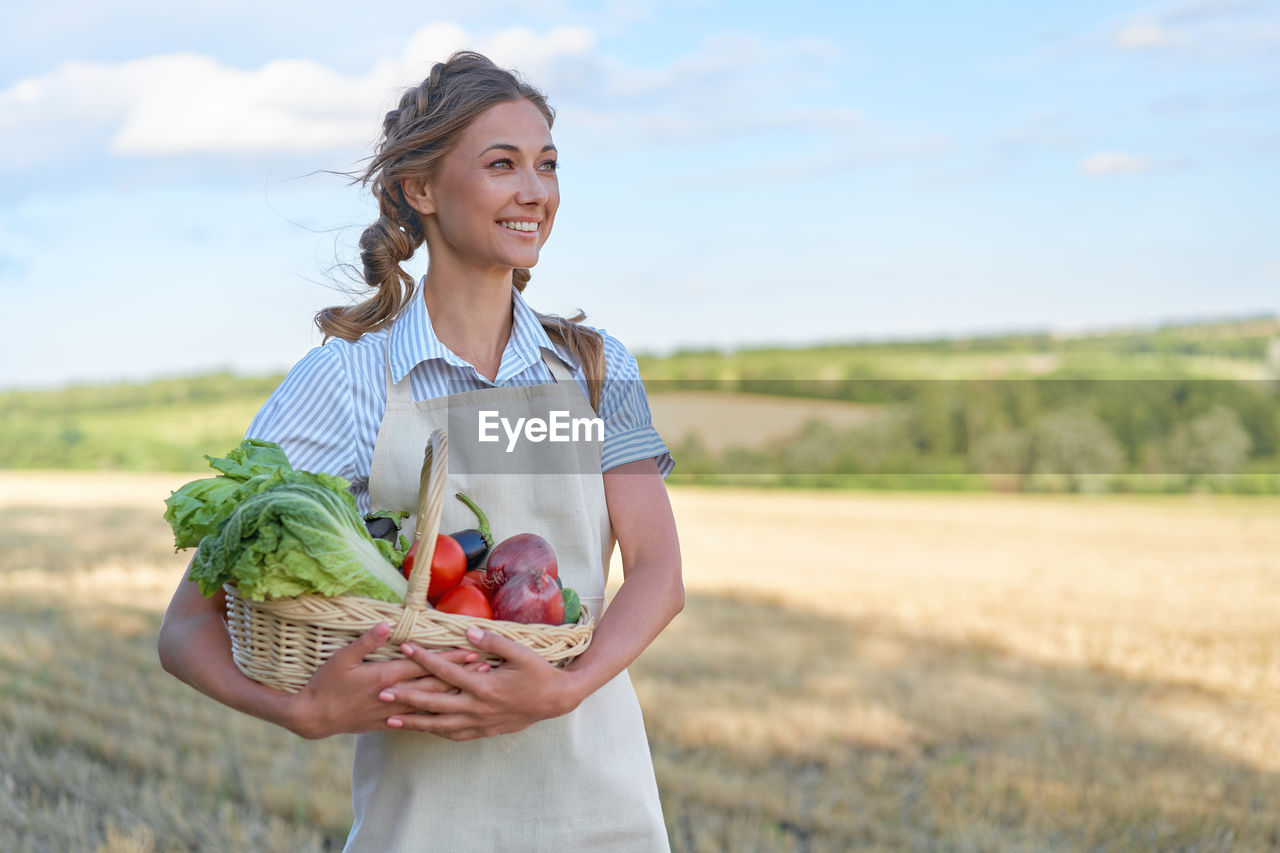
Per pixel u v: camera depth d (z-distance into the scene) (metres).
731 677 8.35
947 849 4.74
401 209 1.93
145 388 42.22
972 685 8.35
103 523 19.48
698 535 20.92
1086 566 16.95
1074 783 5.66
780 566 16.42
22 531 17.88
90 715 6.09
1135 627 11.35
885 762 6.12
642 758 1.93
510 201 1.77
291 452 1.77
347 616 1.49
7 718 5.91
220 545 1.50
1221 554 18.73
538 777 1.80
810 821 5.09
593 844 1.83
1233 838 4.92
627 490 1.92
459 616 1.51
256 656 1.55
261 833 4.40
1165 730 6.98
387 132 1.90
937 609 12.32
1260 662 9.54
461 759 1.78
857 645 10.01
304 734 1.52
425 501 1.52
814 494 32.72
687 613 11.63
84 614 9.72
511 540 1.69
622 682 1.93
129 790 4.83
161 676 7.15
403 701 1.48
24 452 38.81
